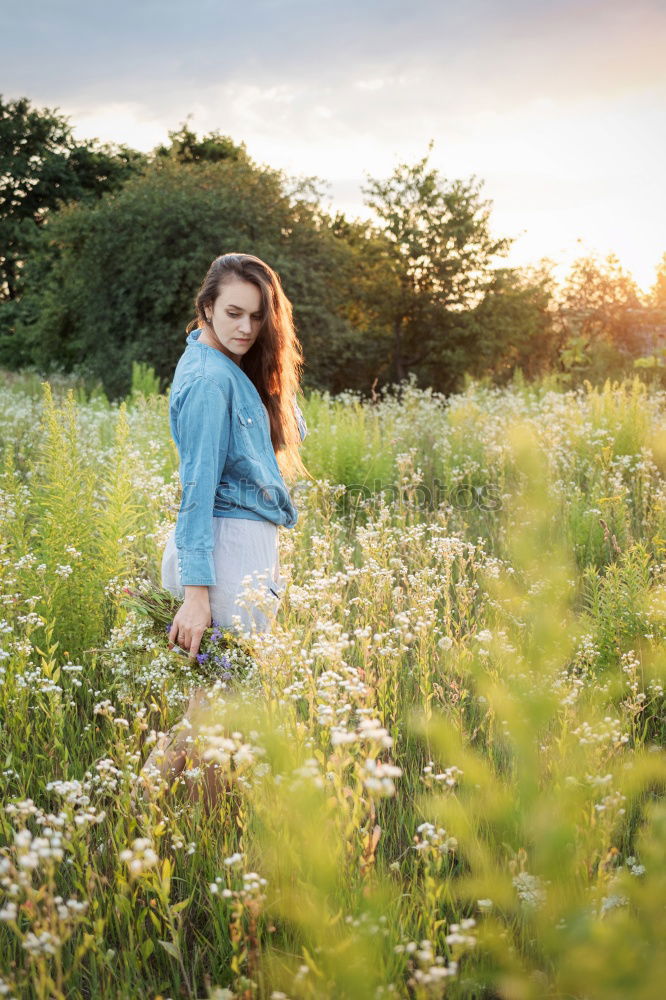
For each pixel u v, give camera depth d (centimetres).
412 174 2297
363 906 185
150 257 2022
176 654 274
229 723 238
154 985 203
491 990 197
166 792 257
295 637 309
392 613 375
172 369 2031
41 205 3675
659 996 130
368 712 214
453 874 236
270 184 2139
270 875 205
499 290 2312
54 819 193
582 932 139
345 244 2300
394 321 2353
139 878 200
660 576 397
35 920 182
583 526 502
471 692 323
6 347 2831
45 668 284
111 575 381
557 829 155
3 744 284
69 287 2220
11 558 403
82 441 784
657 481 686
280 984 184
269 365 283
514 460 667
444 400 1295
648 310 2059
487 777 166
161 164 2312
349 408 1049
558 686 192
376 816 263
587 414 905
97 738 312
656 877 149
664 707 324
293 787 176
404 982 192
